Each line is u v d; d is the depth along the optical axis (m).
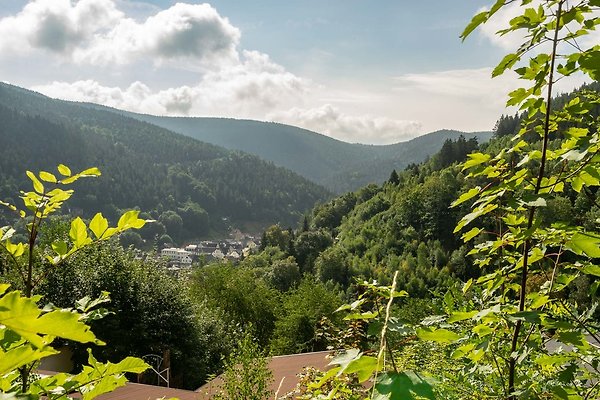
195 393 8.12
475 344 1.74
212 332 21.05
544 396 1.93
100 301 1.54
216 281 30.95
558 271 2.08
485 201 1.88
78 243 1.45
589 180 1.83
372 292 1.33
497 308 1.60
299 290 27.69
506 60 1.88
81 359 14.82
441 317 1.63
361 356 1.06
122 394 7.27
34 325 0.54
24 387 1.21
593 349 2.09
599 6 1.71
